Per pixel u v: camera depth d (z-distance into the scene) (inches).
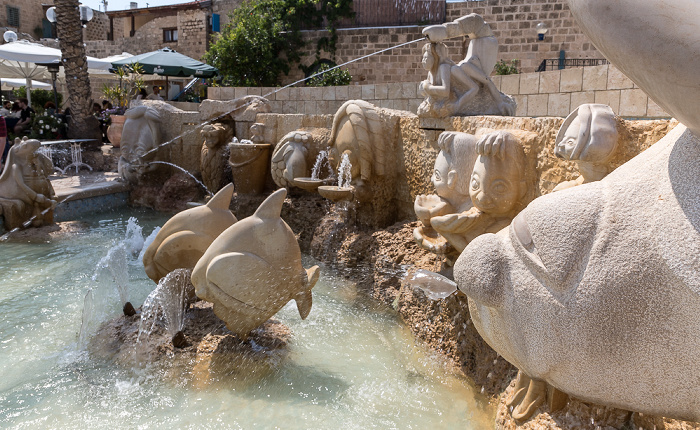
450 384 165.0
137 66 673.6
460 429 140.3
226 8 1003.9
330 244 289.3
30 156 343.3
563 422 103.9
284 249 165.0
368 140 271.4
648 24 64.3
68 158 518.3
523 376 119.0
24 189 341.1
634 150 121.3
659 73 64.5
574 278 87.1
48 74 929.5
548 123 157.8
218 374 163.0
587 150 120.3
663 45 63.1
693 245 74.5
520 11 741.3
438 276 189.2
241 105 430.9
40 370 167.3
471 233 170.6
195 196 440.5
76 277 259.8
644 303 81.4
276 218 166.1
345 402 152.5
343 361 179.0
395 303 225.6
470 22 227.9
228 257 159.3
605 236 84.6
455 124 223.8
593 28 70.2
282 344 185.0
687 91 63.3
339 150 285.4
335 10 816.3
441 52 231.3
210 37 1010.7
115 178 471.8
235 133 433.1
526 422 111.5
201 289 163.8
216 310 166.6
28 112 589.9
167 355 172.2
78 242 326.6
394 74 796.6
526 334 94.4
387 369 174.2
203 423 140.6
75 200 394.3
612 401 92.8
